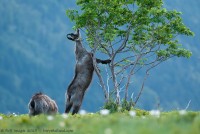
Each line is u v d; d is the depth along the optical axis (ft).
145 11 382.83
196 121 158.20
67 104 344.90
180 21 394.93
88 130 155.74
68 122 175.22
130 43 407.85
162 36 396.98
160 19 377.09
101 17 379.96
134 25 388.98
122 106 326.03
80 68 346.95
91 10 371.35
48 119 183.52
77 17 380.78
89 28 388.16
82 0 382.83
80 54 352.08
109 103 315.78
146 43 400.26
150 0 387.55
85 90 348.18
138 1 387.55
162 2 394.93
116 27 407.85
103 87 361.10
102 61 356.38
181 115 177.06
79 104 342.23
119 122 164.96
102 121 168.35
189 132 140.05
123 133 140.67
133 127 151.74
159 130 144.05
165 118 176.35
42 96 275.59
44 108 271.28
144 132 139.13
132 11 391.24
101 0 375.25
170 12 385.29
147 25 386.73
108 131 144.36
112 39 388.98
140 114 261.65
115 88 371.97
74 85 344.69
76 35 356.79
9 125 178.09
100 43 388.16
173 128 145.79
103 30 392.06
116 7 381.60
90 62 348.79
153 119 176.45
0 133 165.27
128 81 379.14
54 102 283.38
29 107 274.57
